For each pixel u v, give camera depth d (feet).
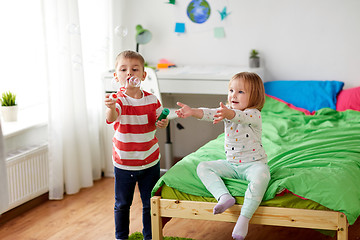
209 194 7.40
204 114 7.25
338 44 12.30
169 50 13.66
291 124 10.73
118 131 7.67
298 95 12.05
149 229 8.16
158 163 8.07
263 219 7.10
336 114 11.36
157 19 13.58
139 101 7.61
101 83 12.18
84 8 11.69
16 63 11.40
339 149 8.50
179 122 13.76
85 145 11.48
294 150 8.71
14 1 11.15
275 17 12.62
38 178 10.46
